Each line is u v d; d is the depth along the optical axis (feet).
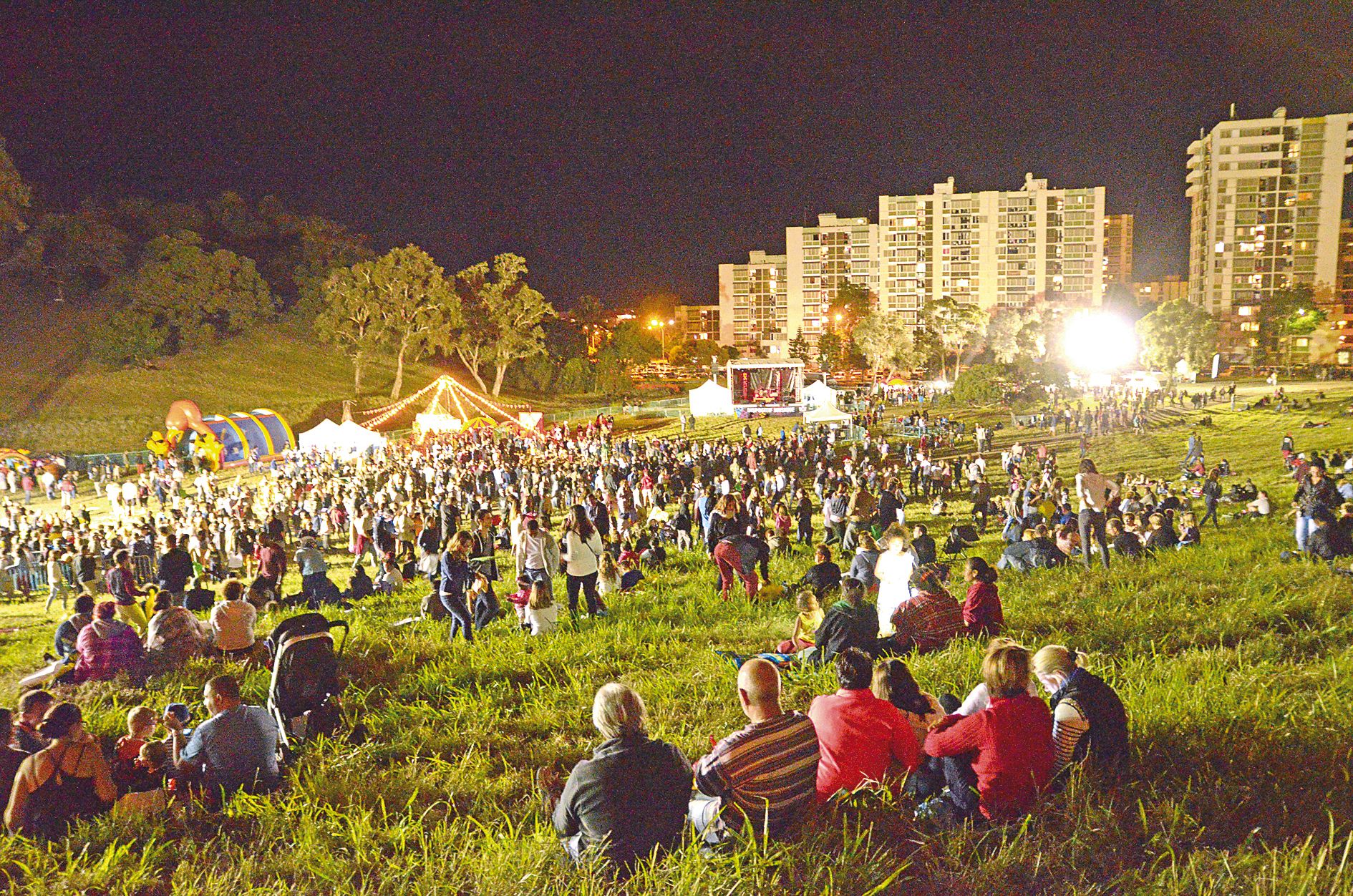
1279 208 385.50
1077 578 36.40
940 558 54.29
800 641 27.40
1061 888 11.47
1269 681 18.99
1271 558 38.91
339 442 155.43
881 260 496.64
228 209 362.12
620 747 12.69
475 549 53.01
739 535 39.34
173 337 262.26
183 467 154.51
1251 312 386.73
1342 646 22.41
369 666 28.55
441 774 18.01
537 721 21.61
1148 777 14.56
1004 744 13.17
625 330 361.51
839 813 13.73
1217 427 151.43
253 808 16.35
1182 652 22.36
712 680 24.08
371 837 14.73
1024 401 201.05
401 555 59.26
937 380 378.53
